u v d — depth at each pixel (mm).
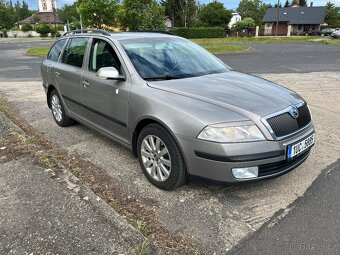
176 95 3457
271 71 12695
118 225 2896
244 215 3160
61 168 4020
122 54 4125
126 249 2625
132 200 3404
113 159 4406
